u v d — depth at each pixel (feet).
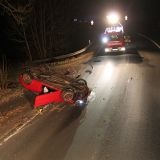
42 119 36.88
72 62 78.23
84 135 31.17
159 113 36.65
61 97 41.45
